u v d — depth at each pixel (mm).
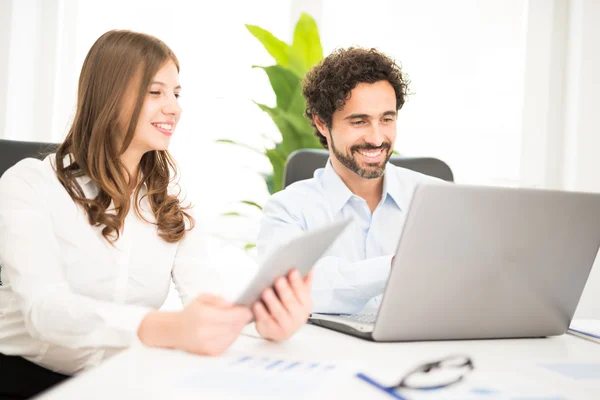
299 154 1627
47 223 1048
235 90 2760
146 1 2711
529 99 2721
